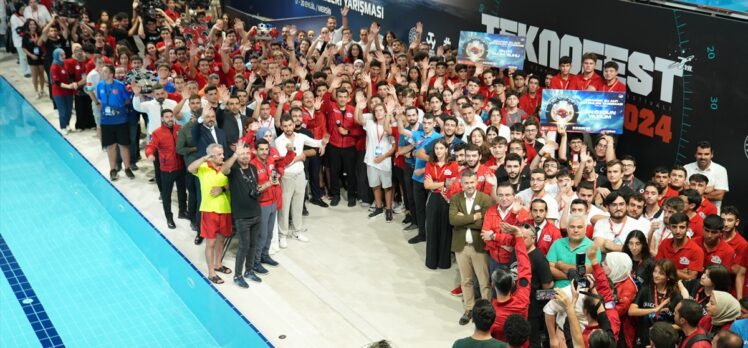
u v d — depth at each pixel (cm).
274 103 1120
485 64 1106
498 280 649
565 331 658
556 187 817
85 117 1453
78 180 1291
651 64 967
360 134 1091
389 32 1370
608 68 972
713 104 900
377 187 1069
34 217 1135
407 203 1051
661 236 758
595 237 752
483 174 838
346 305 852
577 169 866
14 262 999
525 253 685
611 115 915
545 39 1123
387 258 962
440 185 889
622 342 680
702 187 802
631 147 1021
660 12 943
